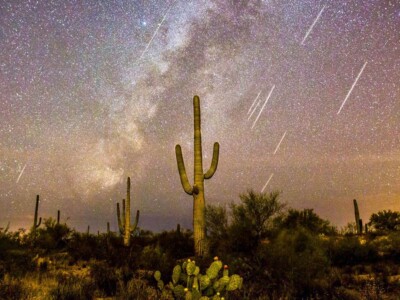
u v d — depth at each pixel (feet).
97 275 33.14
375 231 80.84
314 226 69.56
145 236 81.87
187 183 44.75
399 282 28.68
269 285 26.84
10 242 43.14
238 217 47.70
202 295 15.88
